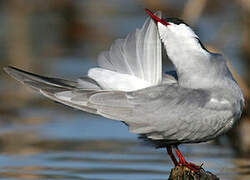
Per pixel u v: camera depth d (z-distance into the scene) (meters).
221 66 9.88
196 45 9.85
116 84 9.81
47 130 14.88
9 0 27.69
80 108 9.64
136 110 9.62
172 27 9.88
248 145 13.80
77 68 19.61
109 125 15.46
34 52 21.72
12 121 15.60
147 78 9.85
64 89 9.77
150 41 9.93
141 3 25.59
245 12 20.00
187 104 9.66
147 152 13.28
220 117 9.77
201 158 12.99
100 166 12.11
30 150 13.23
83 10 26.69
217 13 24.03
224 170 11.98
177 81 10.20
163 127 9.69
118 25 24.48
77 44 22.92
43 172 11.65
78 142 13.92
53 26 25.14
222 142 14.37
